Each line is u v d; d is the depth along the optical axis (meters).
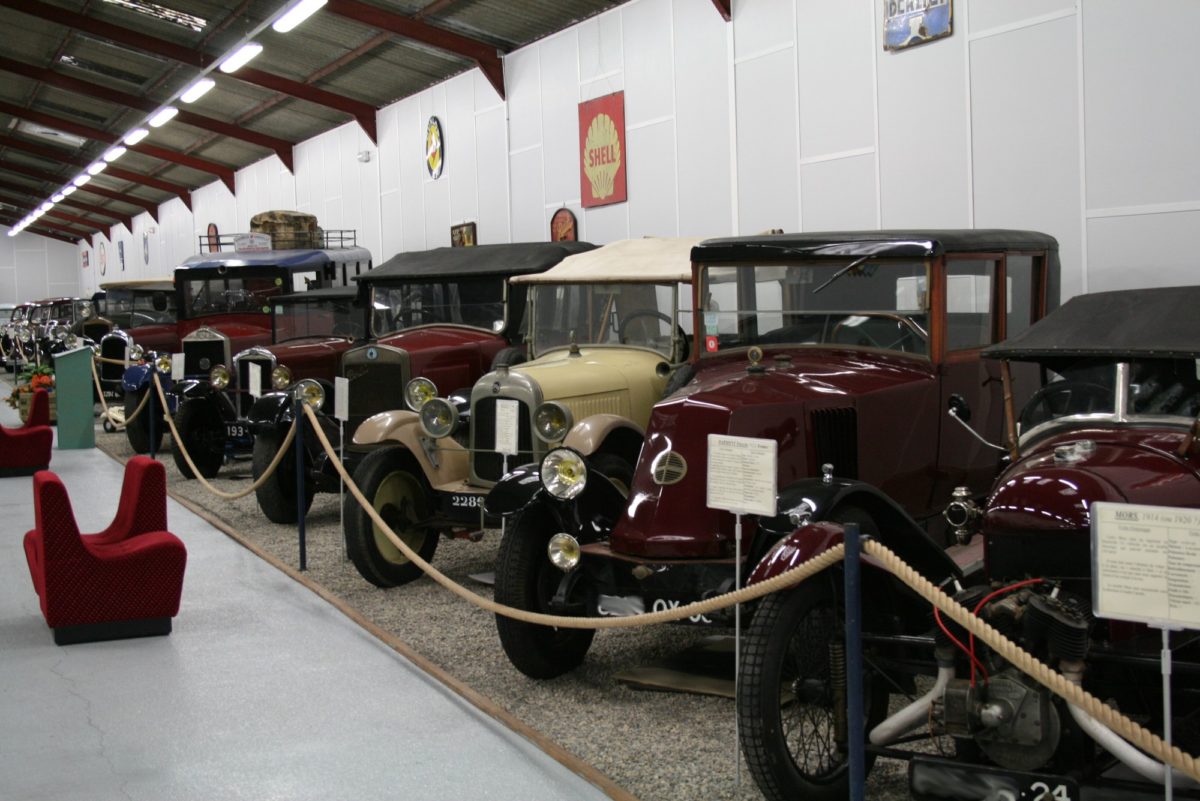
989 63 7.37
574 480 4.41
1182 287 3.74
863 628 3.53
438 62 13.47
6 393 20.14
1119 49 6.66
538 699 4.41
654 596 4.14
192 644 5.20
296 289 12.18
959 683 3.09
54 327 19.80
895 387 4.56
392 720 4.18
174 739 4.02
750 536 4.12
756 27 9.16
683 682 4.44
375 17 11.90
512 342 7.51
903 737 3.50
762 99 9.16
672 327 6.06
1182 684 3.16
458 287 7.73
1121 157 6.70
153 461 5.75
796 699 3.55
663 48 10.20
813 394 4.33
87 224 34.97
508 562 4.51
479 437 5.92
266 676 4.71
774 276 5.09
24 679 4.73
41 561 5.24
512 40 12.30
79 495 9.29
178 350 15.14
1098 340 3.57
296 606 5.85
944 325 4.72
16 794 3.58
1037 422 3.79
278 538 7.58
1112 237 6.79
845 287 4.91
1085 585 3.13
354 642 5.20
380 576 6.07
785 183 9.03
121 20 14.62
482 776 3.65
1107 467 3.23
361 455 6.20
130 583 5.26
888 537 3.93
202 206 25.20
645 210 10.61
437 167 14.37
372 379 7.30
